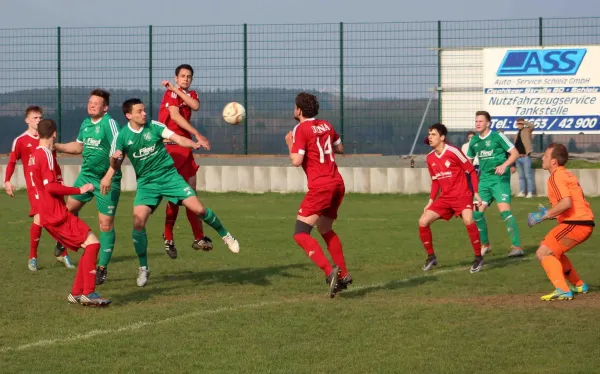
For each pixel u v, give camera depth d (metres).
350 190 36.03
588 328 11.20
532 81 36.72
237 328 11.39
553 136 37.88
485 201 18.84
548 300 13.19
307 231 13.52
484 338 10.74
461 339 10.70
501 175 18.73
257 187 36.62
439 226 24.58
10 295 13.99
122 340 10.76
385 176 35.66
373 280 15.41
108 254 14.74
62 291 14.43
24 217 27.66
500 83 36.75
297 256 18.72
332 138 13.73
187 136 17.12
